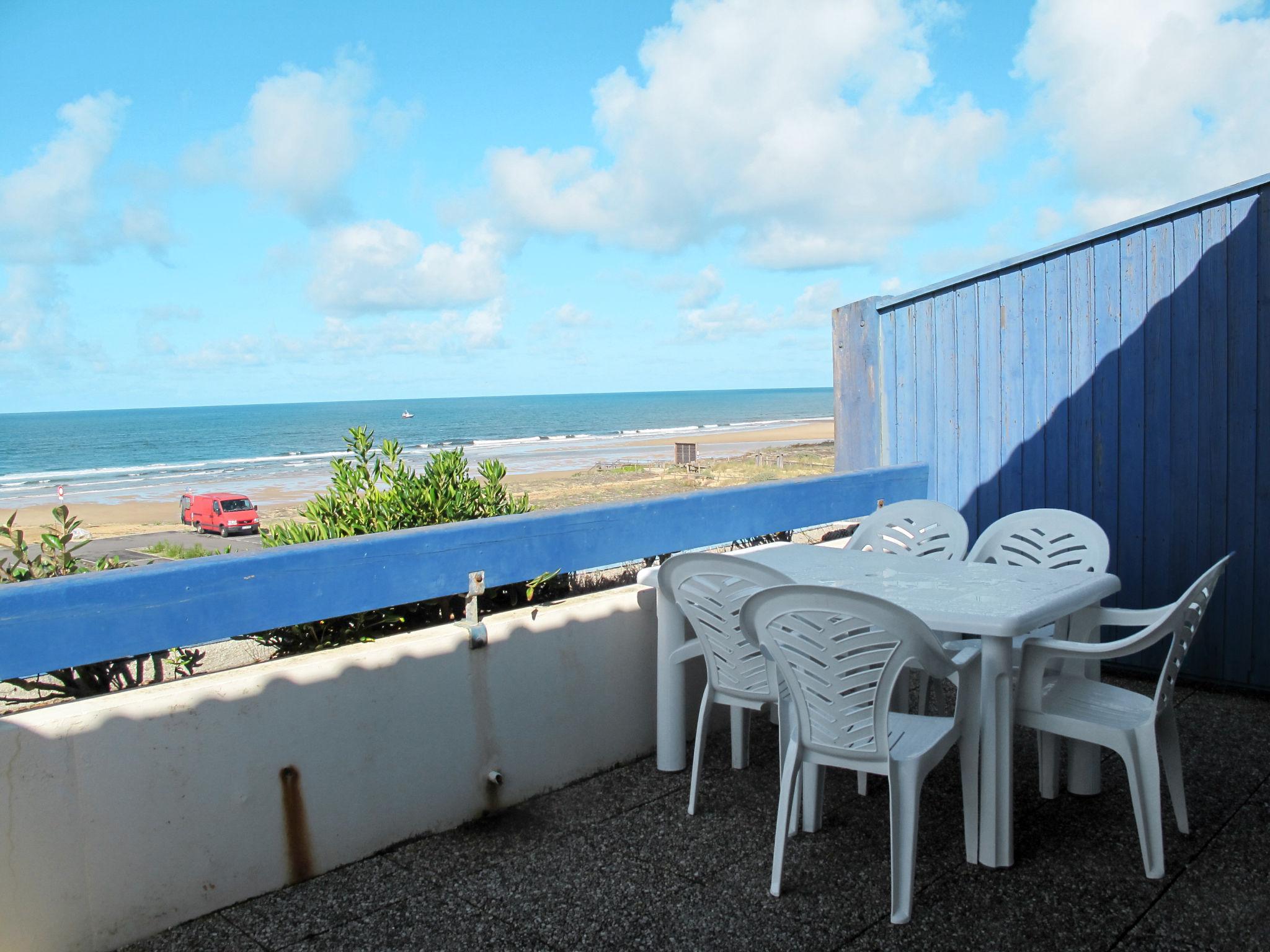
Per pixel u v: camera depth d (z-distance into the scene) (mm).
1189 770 3363
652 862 2779
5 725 2172
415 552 2947
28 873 2207
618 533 3598
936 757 2525
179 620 2449
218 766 2510
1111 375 4574
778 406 188500
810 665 2463
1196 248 4223
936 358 5340
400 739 2893
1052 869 2670
